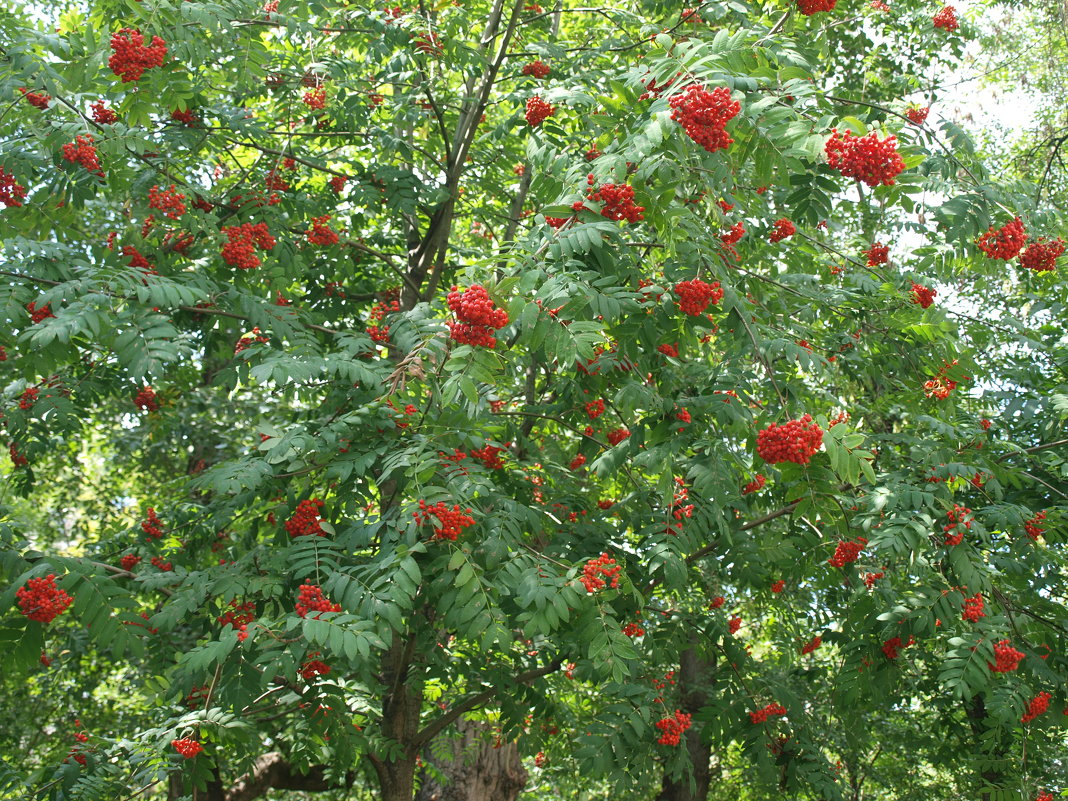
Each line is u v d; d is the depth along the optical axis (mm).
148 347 4332
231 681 4824
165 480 12383
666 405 5074
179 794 7422
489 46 7723
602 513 7254
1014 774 6332
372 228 9125
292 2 6215
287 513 5234
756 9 6859
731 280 5254
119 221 8312
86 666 10516
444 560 4504
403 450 4559
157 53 5059
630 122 4578
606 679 6156
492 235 8758
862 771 11305
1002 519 5836
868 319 7359
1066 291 7297
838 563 6090
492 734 8477
